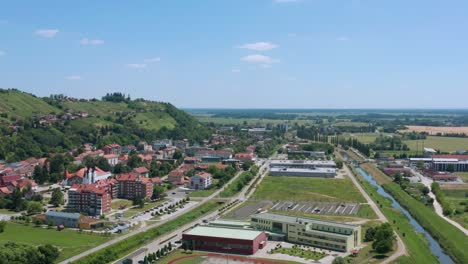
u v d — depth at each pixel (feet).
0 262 640.99
